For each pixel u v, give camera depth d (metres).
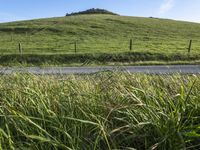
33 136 2.98
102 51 30.62
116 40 44.25
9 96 4.23
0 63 26.89
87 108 3.70
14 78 4.94
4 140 3.37
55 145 3.09
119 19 71.00
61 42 41.97
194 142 3.40
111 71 4.63
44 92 4.28
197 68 18.72
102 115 3.68
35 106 3.79
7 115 3.43
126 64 23.59
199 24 72.88
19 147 3.21
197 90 4.16
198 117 3.54
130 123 3.36
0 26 64.56
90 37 47.91
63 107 3.77
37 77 5.02
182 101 3.51
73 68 19.33
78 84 4.52
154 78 4.92
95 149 3.23
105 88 4.14
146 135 3.31
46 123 3.60
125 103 3.79
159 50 30.86
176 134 3.20
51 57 27.73
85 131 3.46
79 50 32.53
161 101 3.83
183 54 27.30
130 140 3.40
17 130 3.38
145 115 3.54
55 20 70.00
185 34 53.72
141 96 3.94
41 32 53.56
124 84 4.29
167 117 3.32
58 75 5.34
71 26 58.84
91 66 20.28
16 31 56.94
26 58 27.70
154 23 67.25
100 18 72.94
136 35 50.81
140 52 28.03
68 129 3.45
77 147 3.12
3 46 38.69
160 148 3.23
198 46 35.56
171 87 4.45
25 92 3.89
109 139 3.35
